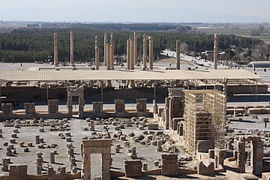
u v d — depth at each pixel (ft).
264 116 344.69
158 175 192.65
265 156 229.04
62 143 263.29
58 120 322.75
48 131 293.02
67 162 226.58
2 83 414.41
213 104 242.37
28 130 295.89
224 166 205.16
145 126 309.22
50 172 186.70
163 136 282.15
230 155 226.79
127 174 190.39
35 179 185.26
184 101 286.87
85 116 335.47
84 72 424.46
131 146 258.98
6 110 328.90
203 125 238.27
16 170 181.78
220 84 444.96
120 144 263.08
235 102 397.39
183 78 400.67
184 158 233.55
